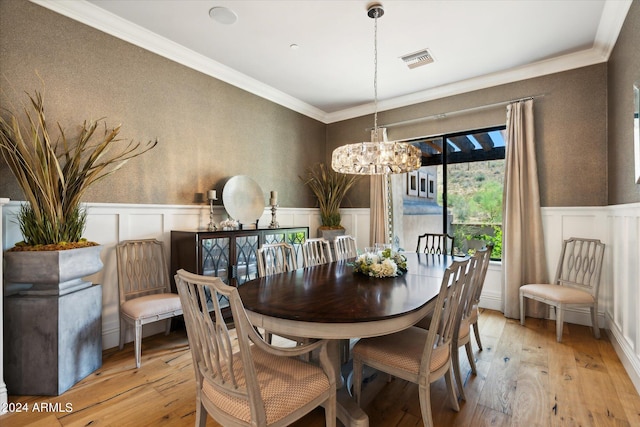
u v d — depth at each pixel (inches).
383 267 86.9
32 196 79.6
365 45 120.3
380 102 179.9
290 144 178.7
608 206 116.4
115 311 106.7
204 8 99.1
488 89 149.0
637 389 78.6
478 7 97.6
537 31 110.1
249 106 155.3
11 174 85.5
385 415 70.9
